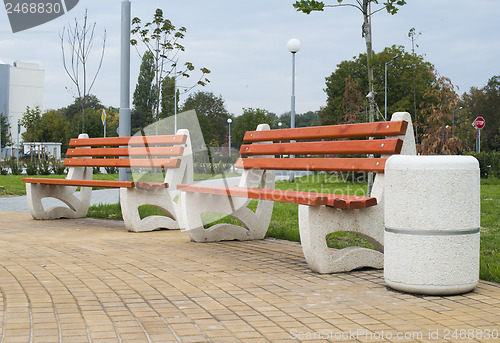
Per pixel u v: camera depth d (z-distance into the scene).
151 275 4.95
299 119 99.44
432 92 37.09
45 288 4.44
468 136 47.03
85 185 8.38
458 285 4.16
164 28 19.02
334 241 7.05
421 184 4.16
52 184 9.52
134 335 3.24
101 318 3.59
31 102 104.38
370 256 5.20
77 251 6.28
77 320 3.54
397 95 54.72
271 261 5.65
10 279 4.77
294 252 6.22
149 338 3.19
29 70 103.81
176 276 4.91
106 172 22.55
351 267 5.11
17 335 3.22
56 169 27.64
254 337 3.21
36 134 55.00
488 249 6.56
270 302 4.01
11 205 12.99
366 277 4.87
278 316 3.65
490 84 68.75
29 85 104.06
